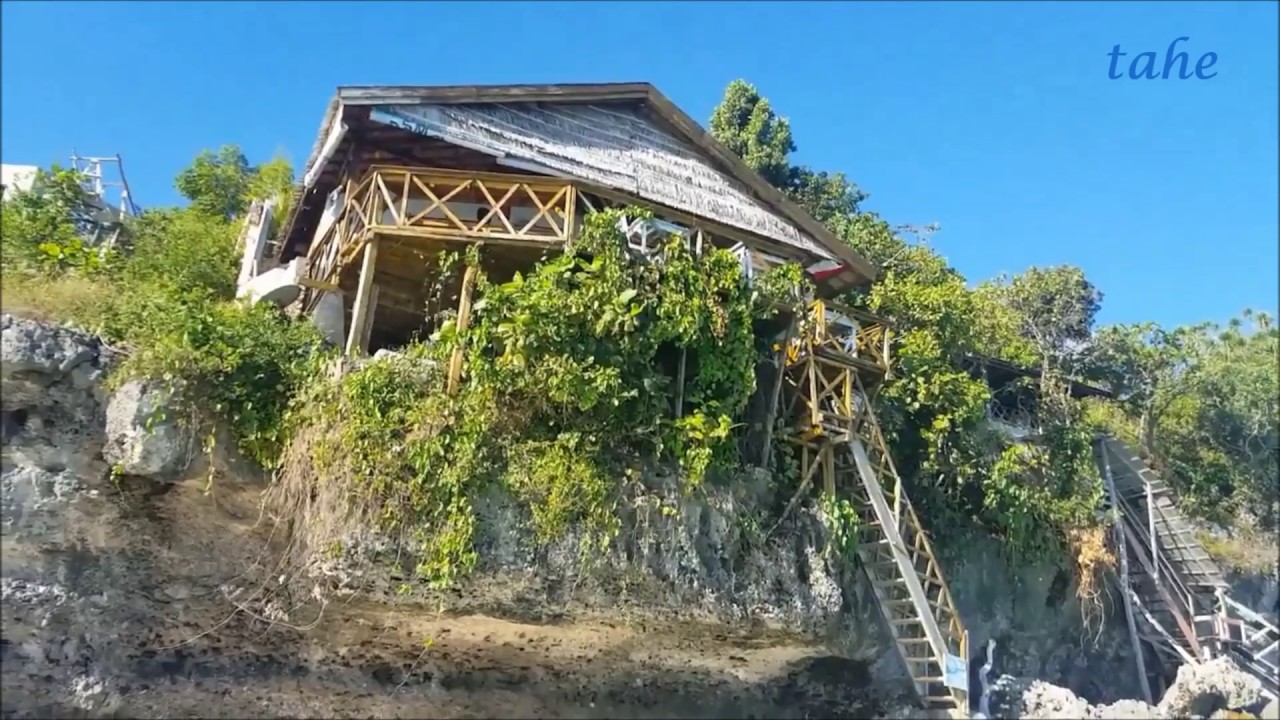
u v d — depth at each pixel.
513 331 11.89
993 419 20.64
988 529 17.97
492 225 14.76
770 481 14.10
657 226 13.85
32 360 10.83
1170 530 20.78
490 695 13.70
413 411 11.39
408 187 13.48
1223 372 25.83
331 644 12.45
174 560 11.57
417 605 11.37
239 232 19.64
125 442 10.98
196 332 11.58
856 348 16.00
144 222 18.28
